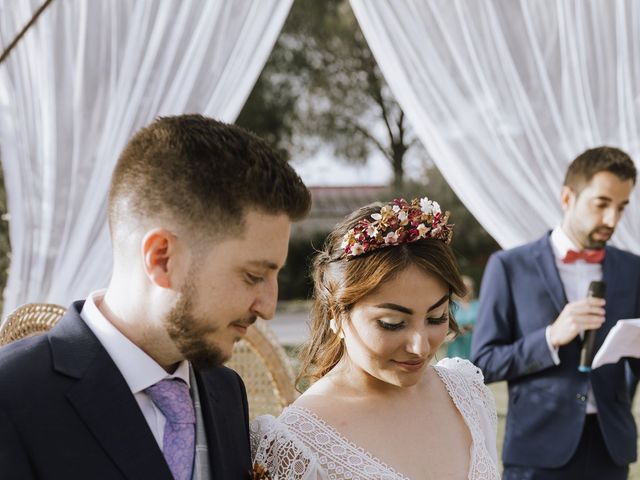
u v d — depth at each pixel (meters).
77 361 1.34
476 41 4.14
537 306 3.21
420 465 1.90
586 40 4.16
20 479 1.23
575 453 3.09
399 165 17.81
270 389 3.03
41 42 3.73
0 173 4.18
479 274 16.19
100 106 3.78
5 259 4.86
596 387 3.09
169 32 3.83
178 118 1.40
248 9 3.91
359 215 1.98
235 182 1.32
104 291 1.50
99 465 1.29
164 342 1.37
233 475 1.52
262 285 1.38
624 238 4.21
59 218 3.75
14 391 1.28
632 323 2.86
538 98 4.16
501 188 4.18
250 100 16.78
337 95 17.47
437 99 4.17
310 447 1.88
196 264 1.32
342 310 1.92
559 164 4.16
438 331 1.91
